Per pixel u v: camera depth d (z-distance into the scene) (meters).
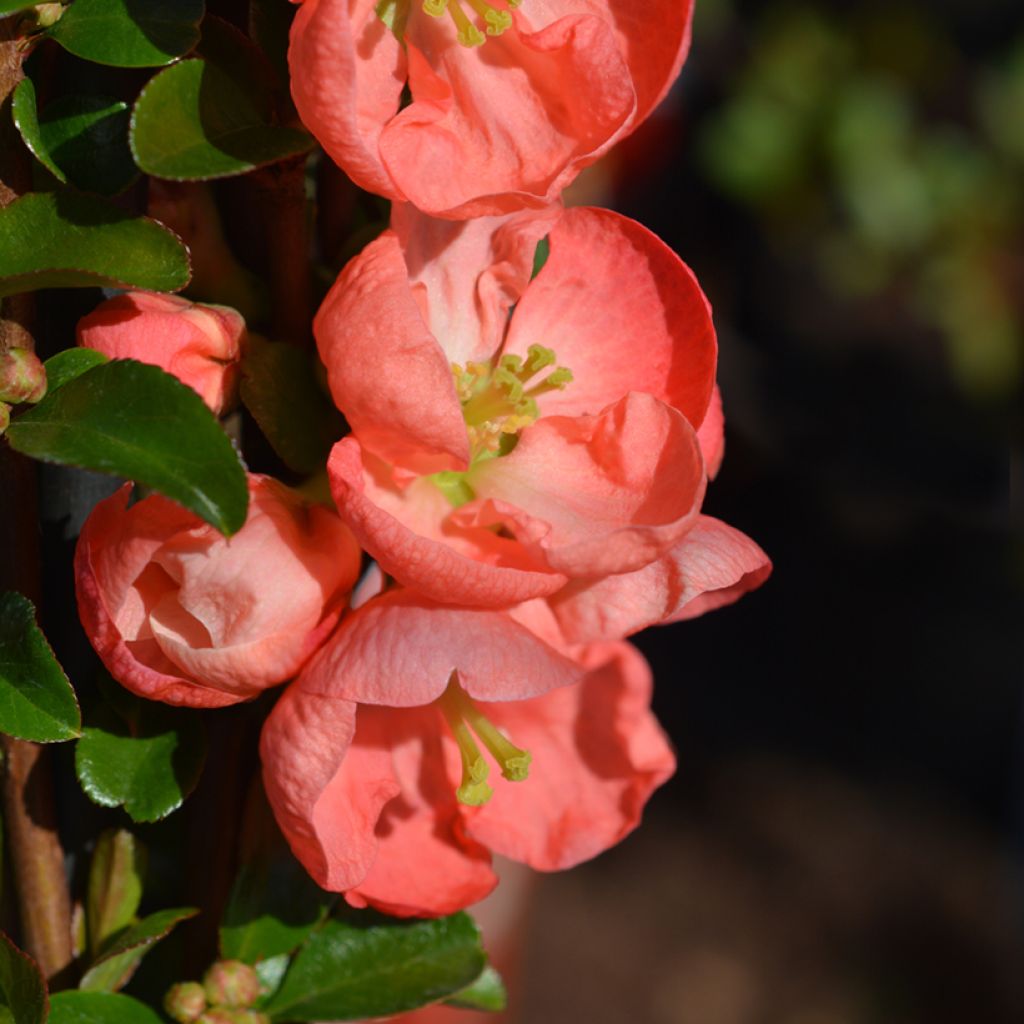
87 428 0.41
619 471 0.43
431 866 0.44
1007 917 1.39
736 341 1.57
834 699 1.58
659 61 0.43
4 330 0.42
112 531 0.42
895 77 1.46
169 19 0.41
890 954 1.37
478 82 0.43
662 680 1.60
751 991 1.35
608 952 1.37
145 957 0.46
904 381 1.54
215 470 0.40
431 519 0.43
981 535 1.61
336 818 0.43
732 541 0.43
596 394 0.44
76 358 0.42
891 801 1.48
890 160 1.43
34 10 0.41
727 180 1.45
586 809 0.45
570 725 0.46
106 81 0.43
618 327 0.44
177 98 0.42
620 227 0.43
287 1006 0.45
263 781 0.43
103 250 0.41
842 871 1.43
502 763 0.44
